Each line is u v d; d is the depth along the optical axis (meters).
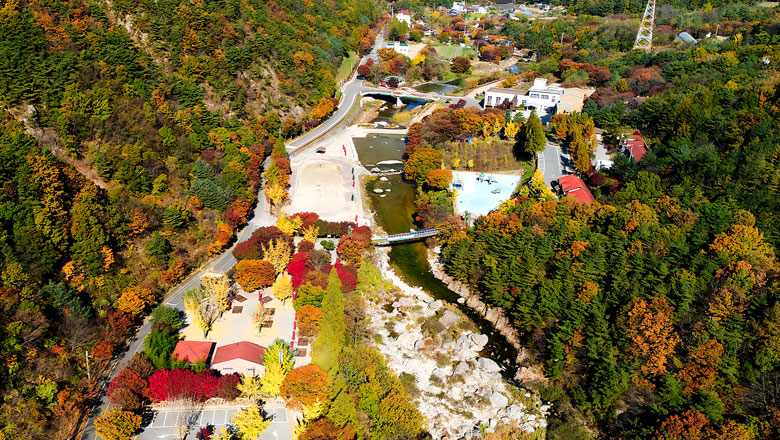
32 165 106.94
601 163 168.88
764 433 76.62
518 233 124.69
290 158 199.00
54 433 80.44
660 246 111.88
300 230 140.75
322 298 107.69
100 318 102.12
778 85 167.38
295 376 83.25
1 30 137.62
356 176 188.88
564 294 107.69
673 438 77.50
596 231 127.44
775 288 95.25
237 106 193.38
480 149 195.12
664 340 91.44
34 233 100.31
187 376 87.44
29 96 131.25
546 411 95.44
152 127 145.75
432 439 86.94
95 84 146.75
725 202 126.25
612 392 91.19
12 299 90.06
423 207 157.25
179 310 111.06
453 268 130.62
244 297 116.56
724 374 87.56
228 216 138.38
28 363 86.94
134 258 117.62
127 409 81.62
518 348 111.00
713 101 170.12
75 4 169.88
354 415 81.88
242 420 78.50
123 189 127.25
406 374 101.62
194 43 193.38
